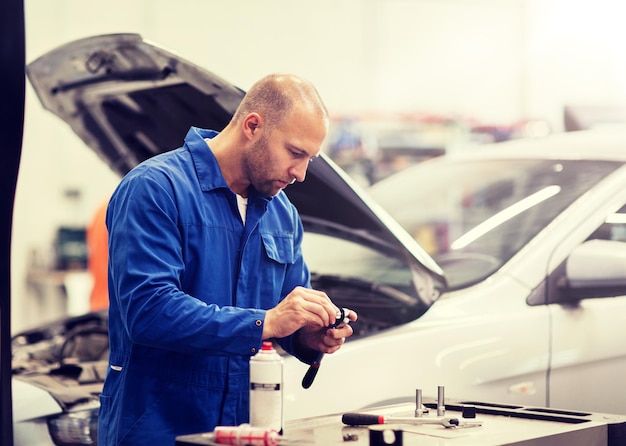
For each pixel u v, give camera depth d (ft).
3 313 6.07
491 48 25.35
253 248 7.16
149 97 9.98
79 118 10.79
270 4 24.06
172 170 6.81
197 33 23.67
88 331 11.87
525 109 25.55
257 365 5.74
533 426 6.17
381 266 10.12
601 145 11.74
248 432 5.33
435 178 12.46
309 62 24.38
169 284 6.34
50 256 22.57
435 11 24.97
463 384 8.88
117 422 6.78
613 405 9.57
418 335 8.89
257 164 6.79
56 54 9.73
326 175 9.06
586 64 25.50
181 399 6.72
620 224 10.08
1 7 6.06
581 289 9.56
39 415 9.02
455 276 10.07
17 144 6.15
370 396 8.57
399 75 24.90
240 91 9.09
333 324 6.48
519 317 9.25
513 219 10.66
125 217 6.55
